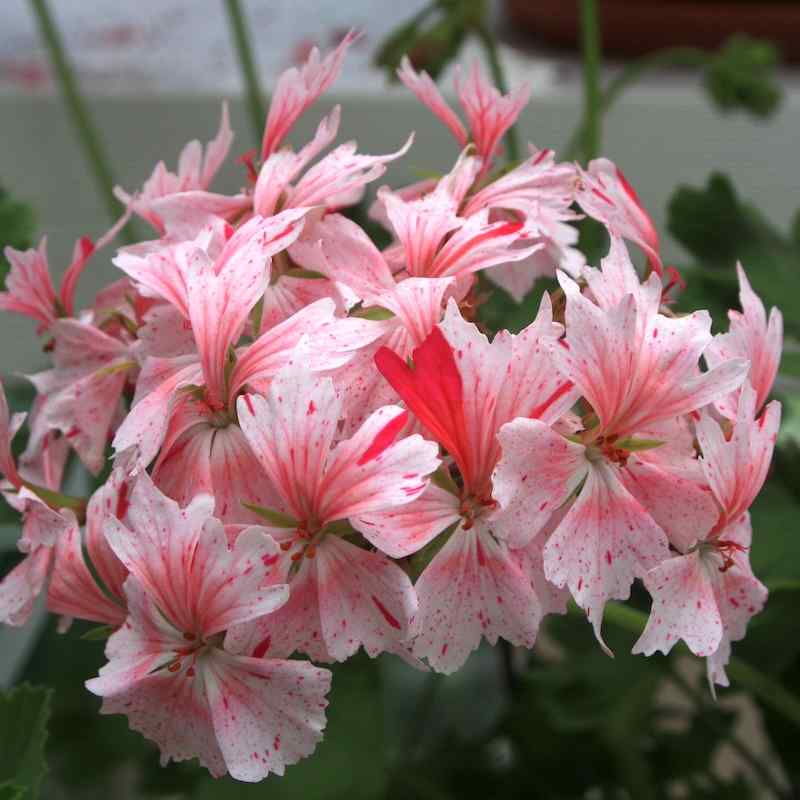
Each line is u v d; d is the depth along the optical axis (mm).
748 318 218
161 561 195
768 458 214
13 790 242
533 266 247
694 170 463
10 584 228
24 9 520
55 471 246
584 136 344
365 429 192
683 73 468
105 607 221
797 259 349
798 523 301
